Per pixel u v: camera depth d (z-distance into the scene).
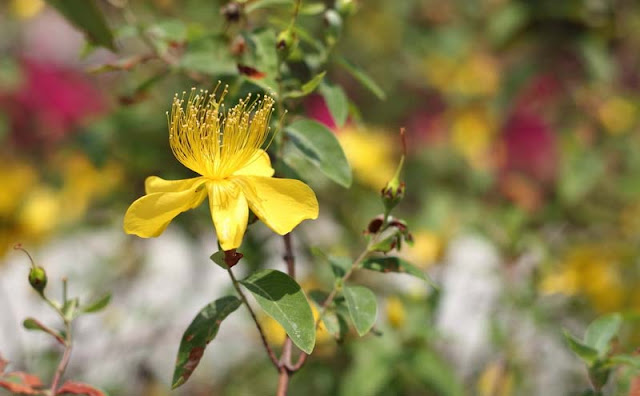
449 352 0.79
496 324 0.72
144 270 0.93
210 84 0.57
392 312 0.64
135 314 0.88
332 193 0.77
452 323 0.81
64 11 0.48
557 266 0.78
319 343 0.69
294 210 0.48
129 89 0.76
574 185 0.83
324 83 0.54
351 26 0.98
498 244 0.76
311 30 0.76
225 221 0.48
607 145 0.88
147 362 0.88
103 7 0.74
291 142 0.52
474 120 0.99
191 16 0.77
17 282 0.96
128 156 0.76
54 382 0.51
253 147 0.49
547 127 0.96
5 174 0.83
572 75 0.86
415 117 1.02
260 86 0.52
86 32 0.49
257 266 0.69
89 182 0.82
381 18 1.02
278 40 0.51
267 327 0.71
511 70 0.86
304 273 0.78
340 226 0.78
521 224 0.77
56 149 0.88
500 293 0.75
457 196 0.90
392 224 0.50
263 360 0.85
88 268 0.92
